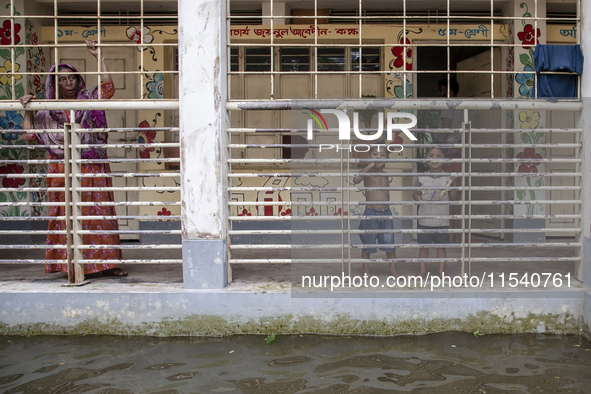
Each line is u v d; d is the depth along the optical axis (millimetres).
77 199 4926
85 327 4645
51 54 7504
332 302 4574
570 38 7184
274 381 3639
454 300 4578
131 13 7406
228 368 3879
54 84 5242
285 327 4594
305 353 4160
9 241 7273
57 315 4648
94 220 5219
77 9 7414
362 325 4566
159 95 7395
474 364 3906
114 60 7414
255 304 4594
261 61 7398
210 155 4688
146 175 4750
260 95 7410
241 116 7371
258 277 5215
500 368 3828
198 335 4598
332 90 7395
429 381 3617
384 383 3590
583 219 4848
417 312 4570
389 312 4562
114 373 3805
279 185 7262
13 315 4660
